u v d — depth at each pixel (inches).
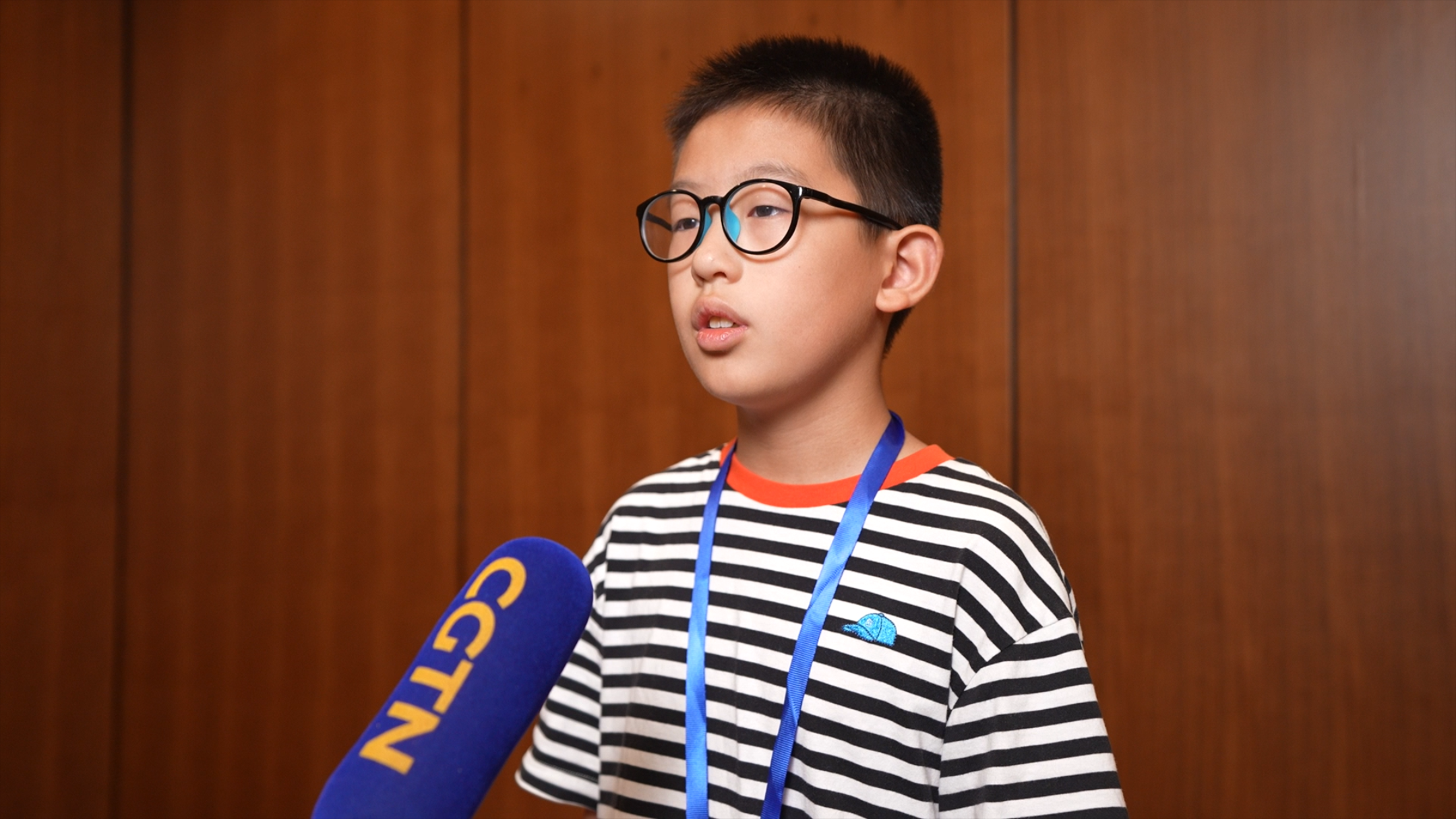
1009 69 68.1
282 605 89.7
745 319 27.5
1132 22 65.0
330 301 88.9
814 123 29.0
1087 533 65.9
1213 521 62.9
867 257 29.2
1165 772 63.4
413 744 18.6
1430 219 58.2
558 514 80.7
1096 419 65.7
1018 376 67.9
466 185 84.4
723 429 75.8
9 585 90.4
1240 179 62.4
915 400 70.3
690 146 29.8
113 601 94.9
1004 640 26.4
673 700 30.1
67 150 93.9
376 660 86.2
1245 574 62.0
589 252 80.2
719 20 76.3
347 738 86.9
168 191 94.3
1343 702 59.5
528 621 20.6
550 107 81.7
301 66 90.4
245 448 91.5
